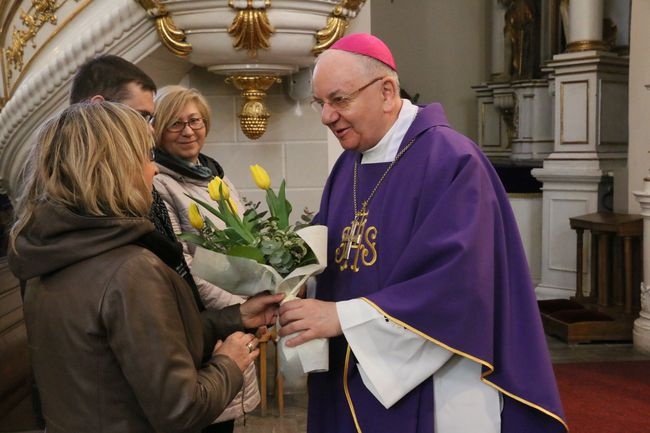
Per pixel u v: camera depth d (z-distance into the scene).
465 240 1.65
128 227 1.38
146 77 1.93
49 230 1.36
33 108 3.18
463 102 9.40
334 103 1.80
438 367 1.71
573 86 6.02
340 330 1.69
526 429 1.81
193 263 1.66
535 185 6.84
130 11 2.92
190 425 1.35
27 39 3.36
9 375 3.51
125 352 1.31
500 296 1.78
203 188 2.25
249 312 1.72
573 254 6.00
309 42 2.92
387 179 1.88
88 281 1.34
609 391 4.15
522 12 7.86
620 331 5.11
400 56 9.56
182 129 2.19
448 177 1.75
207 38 2.87
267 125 3.36
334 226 1.99
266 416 3.62
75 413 1.36
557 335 5.27
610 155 5.97
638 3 5.12
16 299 3.94
